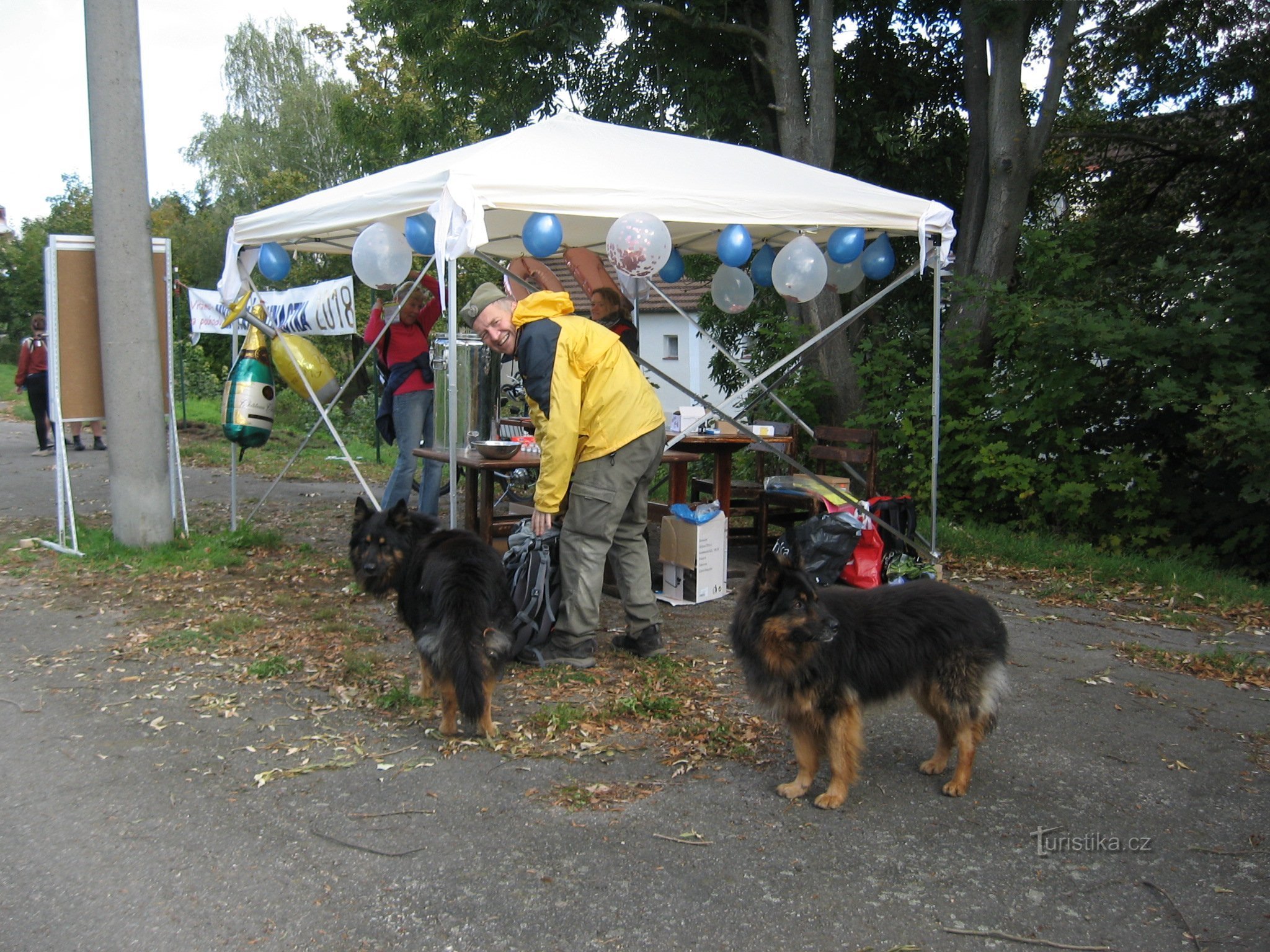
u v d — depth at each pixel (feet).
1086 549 27.14
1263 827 11.54
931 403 30.91
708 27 36.22
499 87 44.21
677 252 29.71
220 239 100.07
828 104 35.06
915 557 24.40
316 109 110.01
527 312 15.30
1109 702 15.75
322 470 41.29
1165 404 26.99
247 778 12.02
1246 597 23.35
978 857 10.62
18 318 136.36
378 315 24.59
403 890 9.59
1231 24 38.91
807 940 8.97
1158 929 9.33
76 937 8.74
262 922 9.03
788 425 27.86
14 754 12.62
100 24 22.06
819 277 21.43
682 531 20.76
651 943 8.84
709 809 11.50
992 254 33.83
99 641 17.34
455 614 12.60
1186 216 42.57
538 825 10.97
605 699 14.89
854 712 11.45
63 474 23.73
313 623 18.49
